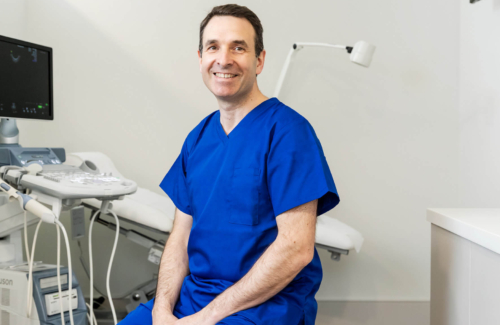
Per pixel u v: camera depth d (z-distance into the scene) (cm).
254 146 100
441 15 244
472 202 235
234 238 98
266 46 246
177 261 112
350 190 248
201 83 247
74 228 171
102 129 245
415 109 246
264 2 245
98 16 243
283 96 246
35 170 139
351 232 194
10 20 223
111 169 207
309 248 93
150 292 197
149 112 247
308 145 98
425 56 245
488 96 221
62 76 242
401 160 248
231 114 107
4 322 138
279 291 94
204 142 112
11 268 142
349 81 247
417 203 249
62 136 242
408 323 215
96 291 244
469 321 111
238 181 99
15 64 159
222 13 101
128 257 246
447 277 124
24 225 137
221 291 98
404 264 249
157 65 246
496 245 95
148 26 245
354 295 250
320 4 245
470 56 236
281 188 95
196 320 92
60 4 240
